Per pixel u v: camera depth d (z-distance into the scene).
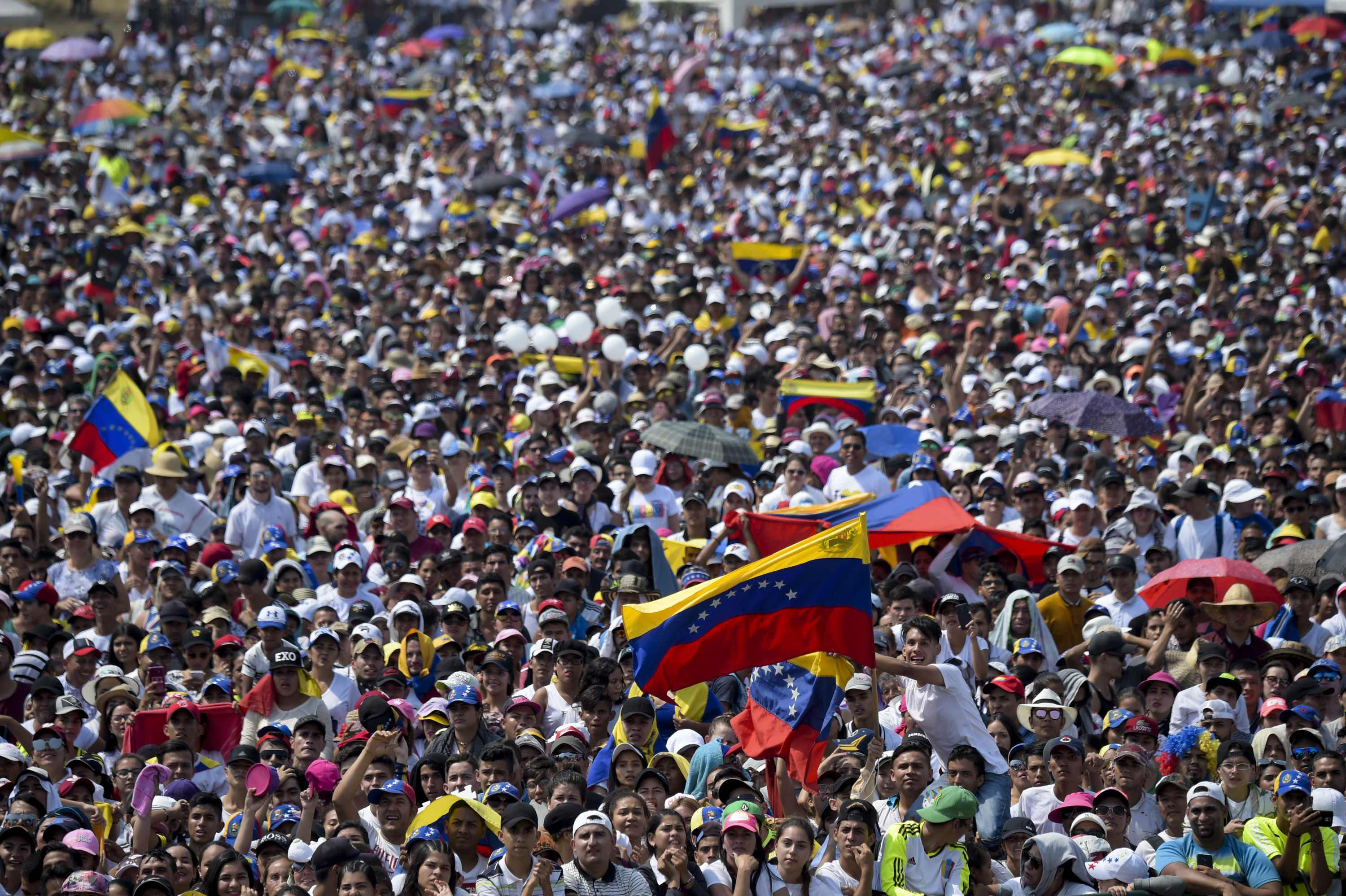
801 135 146.62
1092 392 67.38
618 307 81.44
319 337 85.62
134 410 64.12
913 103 165.25
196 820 37.34
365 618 49.44
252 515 59.25
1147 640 47.53
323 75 169.38
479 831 34.81
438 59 184.62
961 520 51.91
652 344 80.12
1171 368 80.69
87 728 43.69
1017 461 64.06
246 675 45.84
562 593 49.72
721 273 98.75
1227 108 150.38
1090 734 42.38
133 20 186.12
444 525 58.62
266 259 103.38
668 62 188.50
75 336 84.00
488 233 110.75
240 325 84.06
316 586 54.88
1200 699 43.47
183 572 52.19
